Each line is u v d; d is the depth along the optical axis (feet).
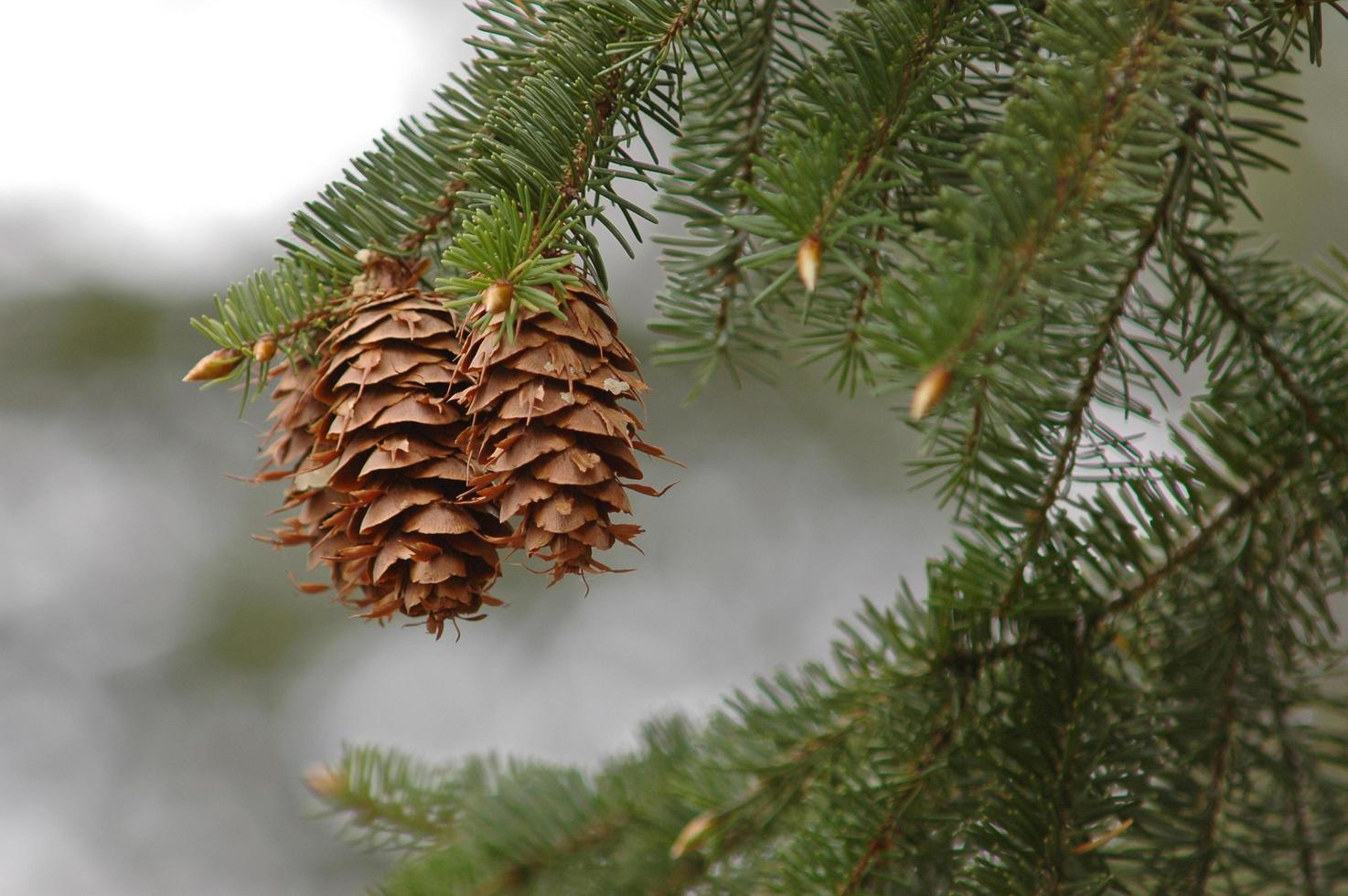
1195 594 3.91
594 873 4.15
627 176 3.78
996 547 3.88
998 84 3.83
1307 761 3.92
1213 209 3.79
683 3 3.79
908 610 3.95
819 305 3.95
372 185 3.83
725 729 4.06
